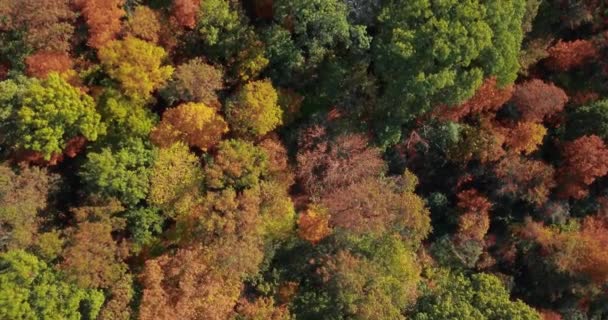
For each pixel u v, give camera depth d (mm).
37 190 35688
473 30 35812
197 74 36625
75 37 36562
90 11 35188
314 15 36438
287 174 39906
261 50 38375
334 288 39594
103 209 35844
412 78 36750
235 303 38406
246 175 37938
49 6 34812
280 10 37406
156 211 37969
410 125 43594
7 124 34375
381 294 39344
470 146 43875
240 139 38969
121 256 36500
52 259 35062
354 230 39469
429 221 43188
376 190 39750
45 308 33031
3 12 34375
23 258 32781
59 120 34156
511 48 38250
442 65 36812
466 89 38250
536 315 41531
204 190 38219
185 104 37312
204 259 36875
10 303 31703
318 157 39844
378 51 37406
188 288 35844
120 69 34844
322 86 40156
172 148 37531
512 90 42969
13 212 33688
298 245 41500
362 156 40125
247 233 37250
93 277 34938
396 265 40500
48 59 35406
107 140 36938
